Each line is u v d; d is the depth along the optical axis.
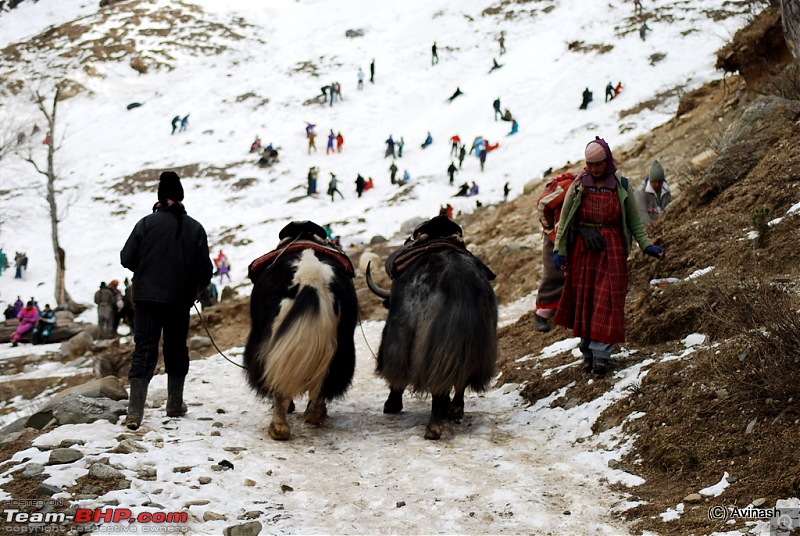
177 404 7.68
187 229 7.31
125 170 50.62
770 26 16.69
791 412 5.05
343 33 69.62
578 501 5.10
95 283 37.62
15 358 22.83
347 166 46.47
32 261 40.75
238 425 7.46
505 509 5.08
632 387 6.59
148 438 6.43
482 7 67.38
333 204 41.12
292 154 49.31
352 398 9.10
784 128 9.69
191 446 6.30
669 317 7.33
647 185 12.11
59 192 48.47
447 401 6.94
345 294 7.16
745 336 5.88
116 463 5.60
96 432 6.41
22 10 86.31
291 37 70.88
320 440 7.04
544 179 27.42
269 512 5.11
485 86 53.09
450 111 51.12
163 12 76.25
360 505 5.29
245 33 72.50
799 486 4.42
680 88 42.81
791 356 5.28
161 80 64.94
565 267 7.44
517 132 44.78
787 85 11.03
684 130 21.14
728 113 19.22
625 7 57.94
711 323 6.77
